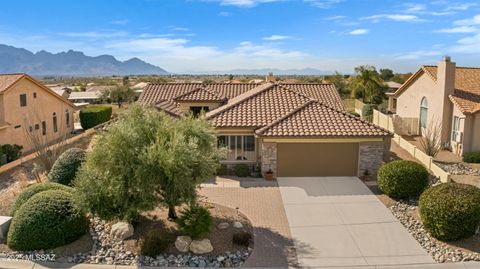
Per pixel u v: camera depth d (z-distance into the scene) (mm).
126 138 13586
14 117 33375
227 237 14562
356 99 58812
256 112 24812
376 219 16578
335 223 16188
